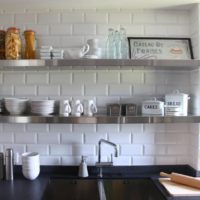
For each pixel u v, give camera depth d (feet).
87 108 5.27
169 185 4.83
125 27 5.70
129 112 5.40
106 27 5.70
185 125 5.80
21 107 5.25
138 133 5.78
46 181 5.19
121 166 5.76
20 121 4.97
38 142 5.77
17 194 4.55
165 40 5.65
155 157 5.80
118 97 5.76
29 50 5.21
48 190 5.12
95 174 5.59
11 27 5.36
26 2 5.23
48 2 5.24
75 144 5.78
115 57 5.41
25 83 5.74
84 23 5.70
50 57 5.08
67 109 5.18
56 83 5.74
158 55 5.53
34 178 5.25
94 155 5.78
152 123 5.33
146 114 5.28
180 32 5.74
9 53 5.02
